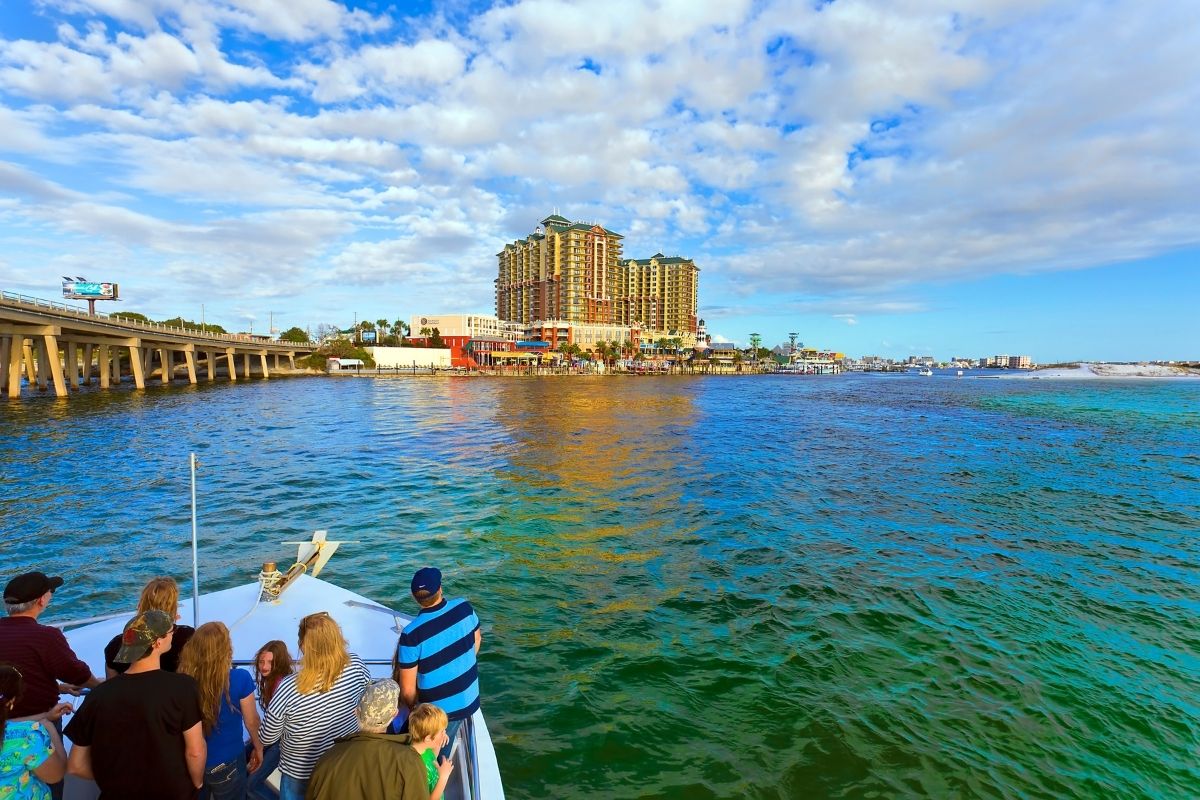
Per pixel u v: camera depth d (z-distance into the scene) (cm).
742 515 1727
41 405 4731
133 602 1088
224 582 1178
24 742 323
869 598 1119
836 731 710
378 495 1945
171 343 7725
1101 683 826
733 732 708
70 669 403
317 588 766
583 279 18725
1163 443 3388
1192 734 717
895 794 609
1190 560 1348
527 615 1040
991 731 715
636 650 912
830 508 1823
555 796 597
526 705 762
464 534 1518
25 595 391
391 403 5891
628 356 18388
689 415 5128
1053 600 1113
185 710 325
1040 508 1841
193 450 2761
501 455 2798
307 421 4144
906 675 843
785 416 5144
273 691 412
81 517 1614
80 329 5897
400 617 708
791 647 923
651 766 646
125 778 314
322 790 309
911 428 4200
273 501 1839
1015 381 15475
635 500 1908
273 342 11656
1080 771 650
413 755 319
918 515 1745
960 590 1161
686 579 1217
